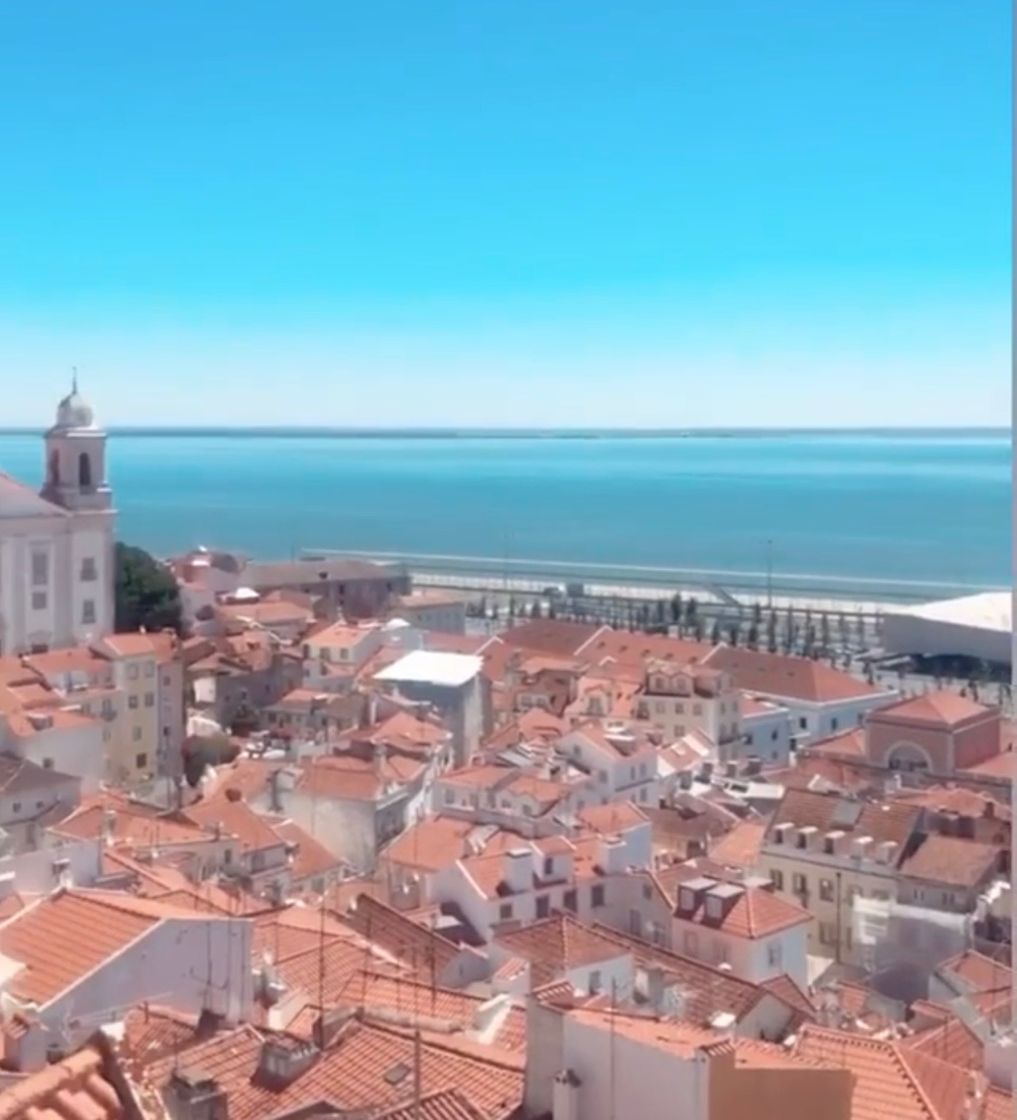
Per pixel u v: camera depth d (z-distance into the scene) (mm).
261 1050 46156
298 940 69750
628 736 157125
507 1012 56094
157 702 173625
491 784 134500
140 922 55156
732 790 155250
